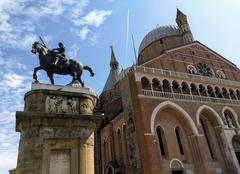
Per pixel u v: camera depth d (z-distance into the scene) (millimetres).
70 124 11852
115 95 66688
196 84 44969
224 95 48719
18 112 11094
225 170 39906
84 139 11883
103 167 52031
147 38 66938
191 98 42719
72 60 14500
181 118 40625
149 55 63781
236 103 47875
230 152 40344
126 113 39500
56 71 13883
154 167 32125
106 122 57250
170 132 39469
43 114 11391
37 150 10789
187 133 40156
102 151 53750
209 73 50500
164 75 42156
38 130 11172
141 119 35625
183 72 46719
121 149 45031
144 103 37156
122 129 44750
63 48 14656
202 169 36688
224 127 42875
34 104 12039
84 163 11383
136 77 39125
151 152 33062
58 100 12500
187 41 58281
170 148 37781
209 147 42219
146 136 34156
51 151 11125
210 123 44812
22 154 10727
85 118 12289
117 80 69188
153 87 41094
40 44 14227
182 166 36875
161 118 39875
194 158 37969
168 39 62562
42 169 10492
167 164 35906
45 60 13703
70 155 11344
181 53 49219
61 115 11711
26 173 10258
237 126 44781
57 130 11508
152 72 41219
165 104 38969
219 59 54406
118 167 42656
